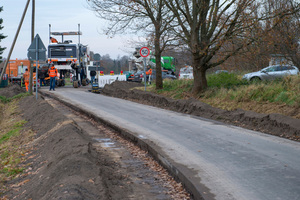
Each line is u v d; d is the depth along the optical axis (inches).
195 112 642.2
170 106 745.0
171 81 1011.3
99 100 899.4
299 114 485.1
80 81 1504.7
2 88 1403.8
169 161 303.6
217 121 549.3
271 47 676.7
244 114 521.0
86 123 574.9
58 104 860.0
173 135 430.6
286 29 649.6
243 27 665.6
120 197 233.8
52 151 364.5
